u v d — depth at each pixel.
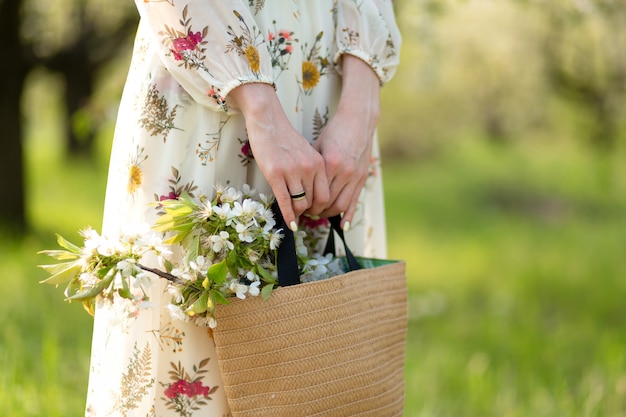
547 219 9.30
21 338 2.79
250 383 1.29
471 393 2.84
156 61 1.36
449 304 5.25
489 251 7.39
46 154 12.81
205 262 1.29
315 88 1.48
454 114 11.97
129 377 1.35
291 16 1.42
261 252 1.30
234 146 1.38
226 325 1.28
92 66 5.84
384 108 12.39
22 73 5.76
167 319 1.34
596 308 5.20
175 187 1.36
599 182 8.02
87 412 1.45
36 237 5.59
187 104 1.35
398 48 1.53
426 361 3.33
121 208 1.38
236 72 1.30
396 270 1.45
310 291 1.29
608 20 3.48
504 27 4.59
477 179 12.01
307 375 1.29
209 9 1.30
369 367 1.36
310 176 1.32
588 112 5.55
